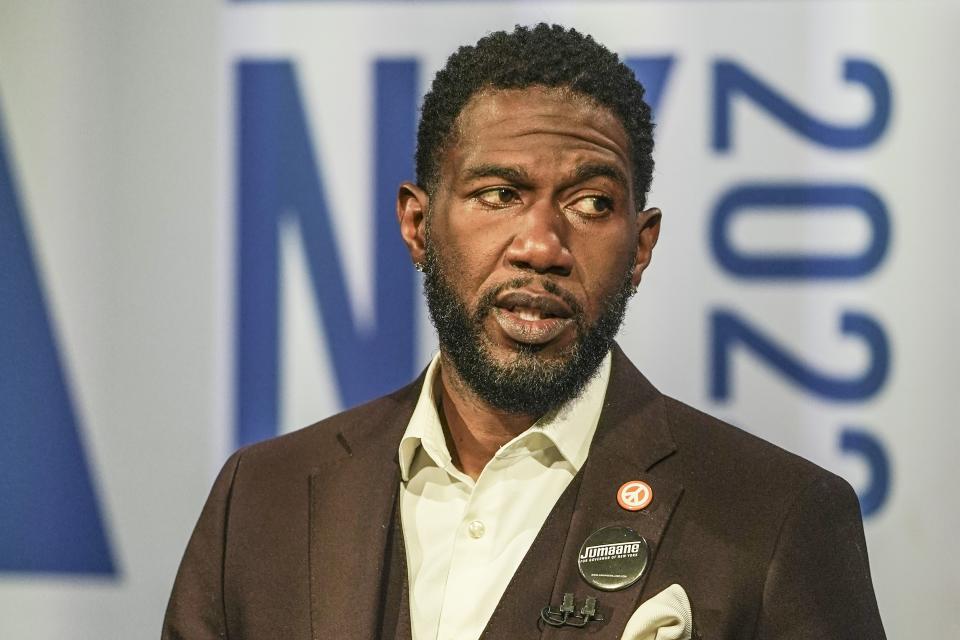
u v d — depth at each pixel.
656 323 8.36
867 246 8.21
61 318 8.74
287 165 8.67
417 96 8.62
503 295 4.64
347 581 4.87
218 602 5.21
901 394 8.16
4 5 8.93
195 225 8.72
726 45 8.38
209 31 8.77
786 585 4.56
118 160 8.78
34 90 8.84
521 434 4.94
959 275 8.12
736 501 4.75
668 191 8.37
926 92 8.21
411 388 5.54
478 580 4.76
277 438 5.68
